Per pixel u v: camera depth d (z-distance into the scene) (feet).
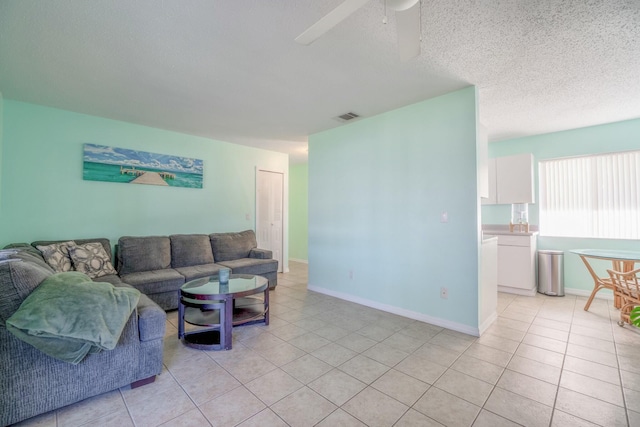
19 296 5.17
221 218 15.61
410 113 10.53
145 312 6.44
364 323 9.98
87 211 11.43
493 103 10.33
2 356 4.98
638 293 9.16
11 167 9.91
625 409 5.55
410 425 5.14
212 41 6.53
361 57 7.24
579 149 13.46
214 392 6.11
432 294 9.97
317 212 14.14
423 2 5.27
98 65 7.58
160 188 13.37
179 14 5.60
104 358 5.84
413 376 6.70
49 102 10.13
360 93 9.45
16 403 5.04
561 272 13.28
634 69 7.84
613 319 10.30
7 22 5.81
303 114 11.44
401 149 10.80
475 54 7.11
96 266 10.17
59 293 5.40
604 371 6.88
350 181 12.60
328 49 6.88
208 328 8.64
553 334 9.04
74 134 11.11
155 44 6.64
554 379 6.56
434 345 8.29
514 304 12.07
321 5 5.36
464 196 9.24
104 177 11.77
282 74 8.13
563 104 10.43
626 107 10.71
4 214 9.80
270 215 18.21
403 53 5.40
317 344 8.36
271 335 8.99
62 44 6.61
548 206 14.42
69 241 10.26
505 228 15.57
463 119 9.20
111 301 5.82
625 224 12.50
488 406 5.65
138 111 11.03
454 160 9.44
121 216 12.25
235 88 9.02
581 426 5.11
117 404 5.72
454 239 9.46
